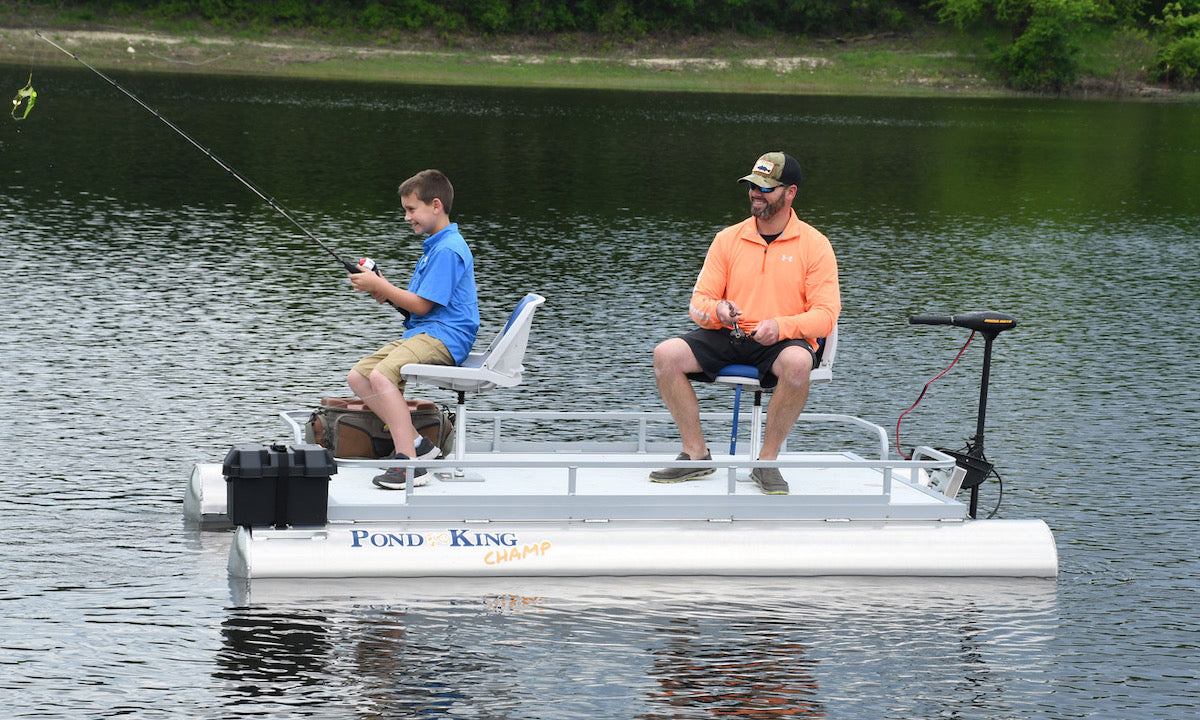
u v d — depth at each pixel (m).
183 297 20.73
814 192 38.72
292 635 8.73
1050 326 21.27
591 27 88.94
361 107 57.84
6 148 39.28
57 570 9.77
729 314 9.95
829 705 8.07
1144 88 92.25
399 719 7.68
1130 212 37.25
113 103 54.09
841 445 14.32
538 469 10.80
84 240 25.48
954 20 93.31
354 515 9.64
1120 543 11.27
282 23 82.31
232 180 35.19
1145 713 8.15
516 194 35.09
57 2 77.88
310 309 20.30
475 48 84.69
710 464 10.09
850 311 22.02
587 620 9.09
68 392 15.02
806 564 9.95
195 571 9.79
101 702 7.78
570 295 22.16
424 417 10.46
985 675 8.58
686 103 69.00
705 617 9.23
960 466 10.57
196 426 13.88
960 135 59.72
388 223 29.25
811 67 88.62
